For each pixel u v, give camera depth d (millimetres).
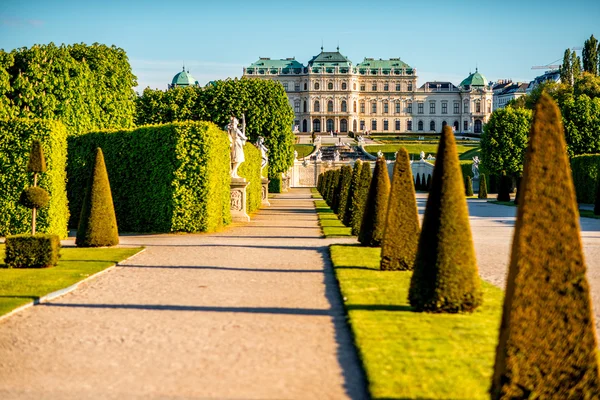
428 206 12508
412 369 8828
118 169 30000
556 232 7090
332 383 8539
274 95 73125
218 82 73000
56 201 26828
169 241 25859
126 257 20609
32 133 26562
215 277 17031
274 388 8367
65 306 13398
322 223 34469
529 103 112875
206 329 11406
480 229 32125
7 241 18375
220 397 8062
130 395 8148
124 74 53750
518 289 7051
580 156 60344
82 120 44375
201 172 29047
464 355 9484
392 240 17609
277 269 18469
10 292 14477
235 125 36188
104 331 11312
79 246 23578
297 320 12062
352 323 11398
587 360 6914
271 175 75812
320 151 129250
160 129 29453
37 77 42312
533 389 6934
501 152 76938
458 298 12195
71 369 9203
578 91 99500
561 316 6973
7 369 9227
